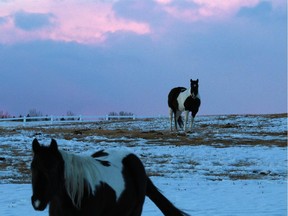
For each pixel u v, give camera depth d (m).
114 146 30.69
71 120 54.09
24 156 26.55
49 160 5.71
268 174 22.69
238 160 26.59
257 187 17.61
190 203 13.72
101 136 35.47
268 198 14.70
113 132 38.06
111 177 6.68
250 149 30.14
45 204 5.64
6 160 25.11
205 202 13.90
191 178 20.89
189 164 25.14
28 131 38.88
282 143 32.91
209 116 53.12
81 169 6.21
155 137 35.00
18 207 13.02
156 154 28.02
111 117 57.06
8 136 34.75
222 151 29.25
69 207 6.10
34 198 5.61
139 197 7.25
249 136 36.25
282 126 42.12
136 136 35.47
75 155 6.37
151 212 12.19
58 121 53.53
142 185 7.36
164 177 20.97
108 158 7.15
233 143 32.66
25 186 17.48
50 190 5.69
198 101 36.94
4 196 15.00
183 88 38.22
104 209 6.52
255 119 47.94
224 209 12.68
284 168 24.33
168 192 16.05
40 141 31.91
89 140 33.31
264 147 31.03
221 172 23.00
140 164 7.53
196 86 36.00
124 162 7.26
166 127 43.75
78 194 6.10
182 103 36.81
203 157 27.31
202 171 23.08
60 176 5.91
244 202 13.88
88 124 49.75
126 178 7.01
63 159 6.07
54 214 6.15
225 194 15.60
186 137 35.19
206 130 39.75
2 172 21.73
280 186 18.00
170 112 38.81
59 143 31.22
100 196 6.35
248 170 23.70
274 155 28.03
